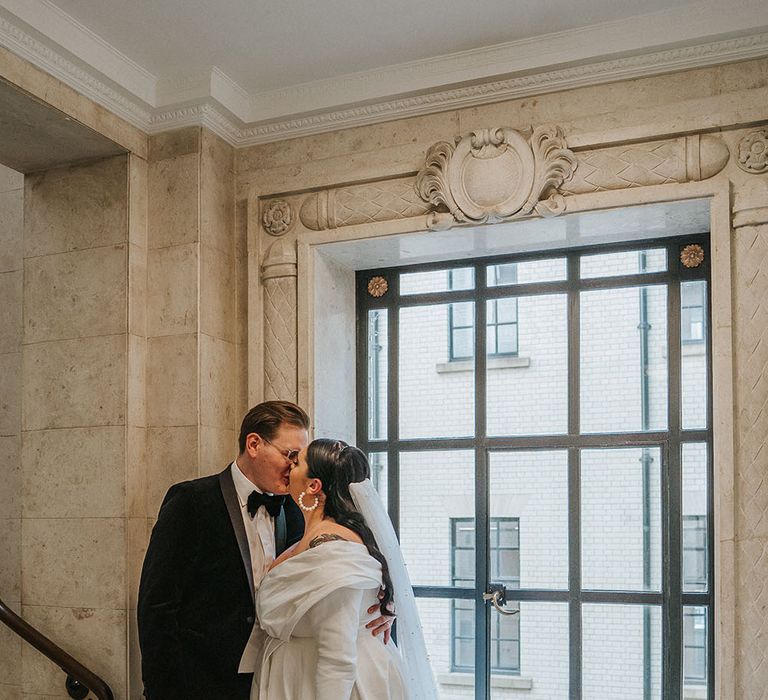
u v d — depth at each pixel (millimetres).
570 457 4141
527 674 4117
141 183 4176
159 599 3070
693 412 3959
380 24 3668
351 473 3102
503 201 3824
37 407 4176
